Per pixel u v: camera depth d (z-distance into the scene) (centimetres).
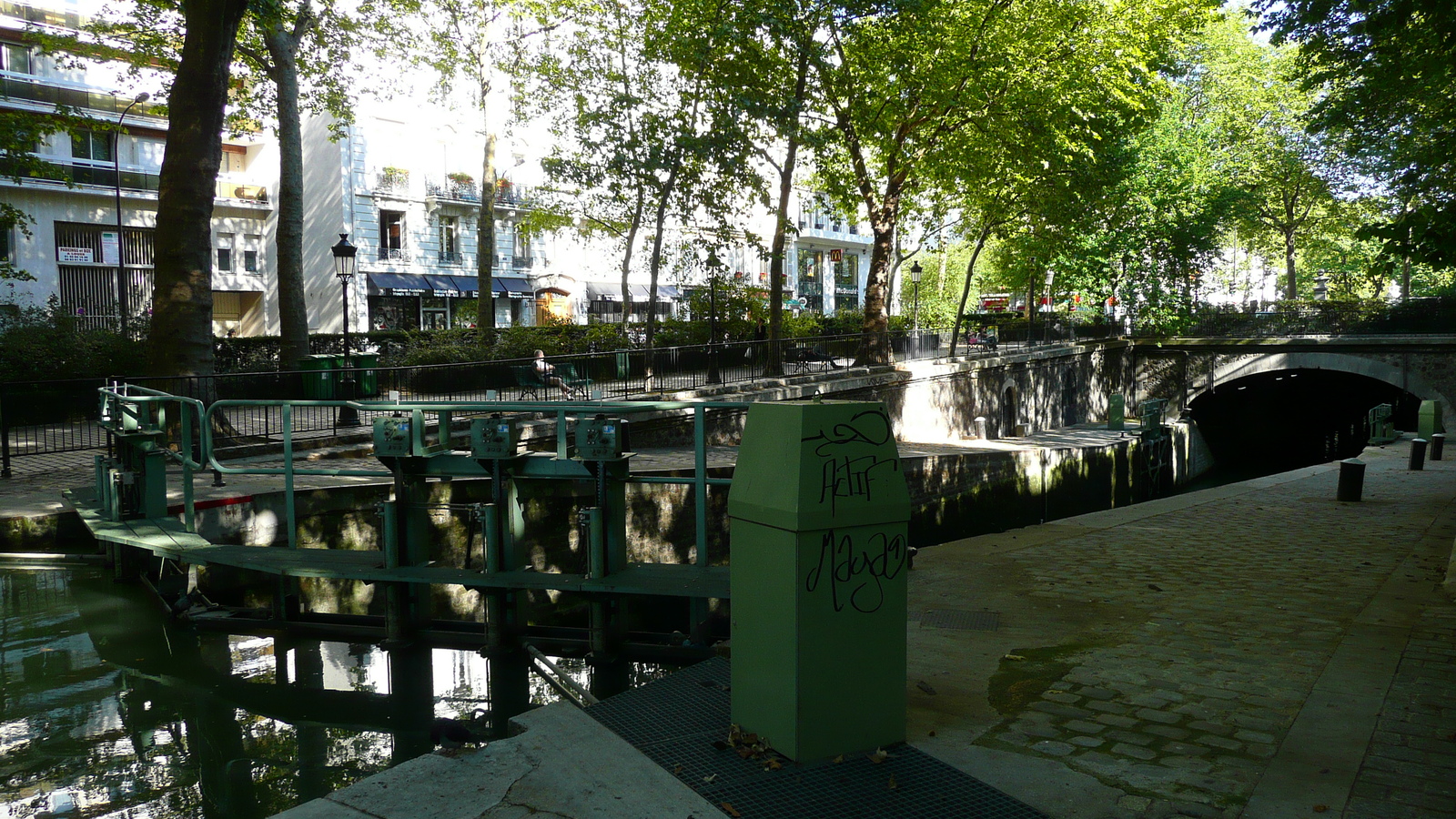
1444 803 339
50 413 1966
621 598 719
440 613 1141
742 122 2244
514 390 1997
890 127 2712
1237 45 4941
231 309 4150
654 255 2372
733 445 2145
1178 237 4322
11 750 549
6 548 1030
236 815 459
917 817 322
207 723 601
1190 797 345
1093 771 370
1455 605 689
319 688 673
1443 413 3834
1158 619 639
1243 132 5000
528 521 1226
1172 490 3819
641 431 1906
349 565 745
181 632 805
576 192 2994
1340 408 5191
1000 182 2953
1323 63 1532
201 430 865
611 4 2564
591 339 2598
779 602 369
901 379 2850
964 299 3538
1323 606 684
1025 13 2633
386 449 727
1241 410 5122
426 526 761
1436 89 1476
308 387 1902
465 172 4244
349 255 1961
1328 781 360
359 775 517
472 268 4284
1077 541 1000
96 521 932
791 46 2397
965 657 539
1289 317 4306
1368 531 1081
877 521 377
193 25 1473
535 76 2722
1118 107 3017
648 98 2427
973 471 2488
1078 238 3747
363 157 3906
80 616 841
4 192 3319
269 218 4125
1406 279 5612
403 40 2611
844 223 6116
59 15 3538
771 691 376
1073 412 4294
